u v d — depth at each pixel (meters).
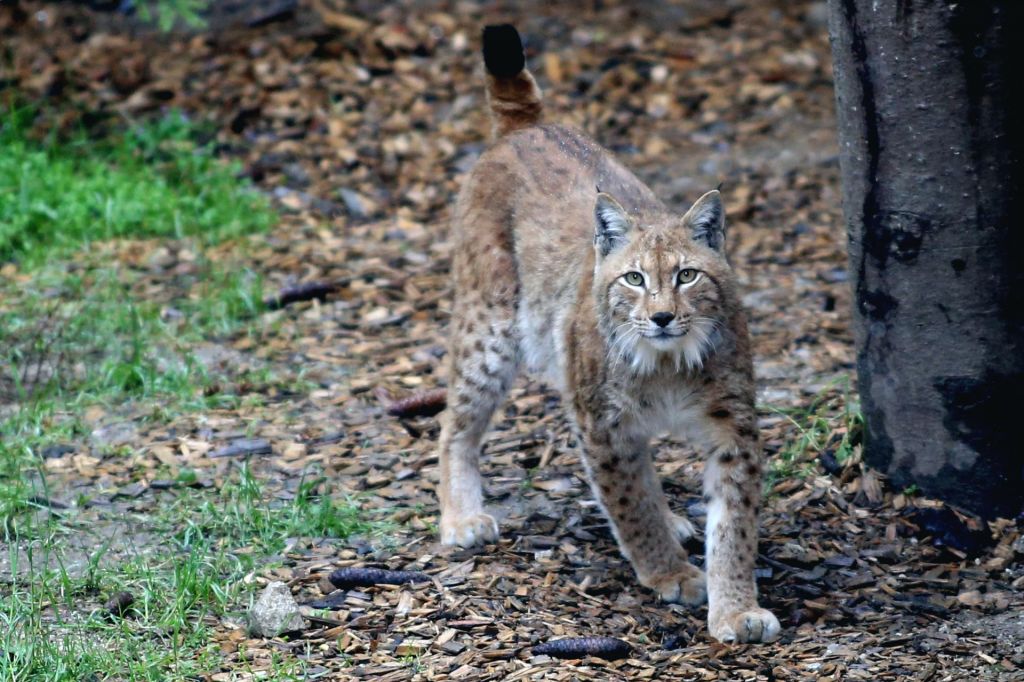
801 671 8.40
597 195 9.29
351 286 15.00
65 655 8.49
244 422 12.11
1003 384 9.91
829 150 18.36
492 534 10.09
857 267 10.30
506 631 8.83
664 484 11.03
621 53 21.09
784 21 22.39
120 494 10.80
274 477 11.11
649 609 9.25
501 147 11.11
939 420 10.12
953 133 9.54
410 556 9.83
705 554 10.01
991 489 10.08
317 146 18.52
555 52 21.05
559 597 9.31
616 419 9.34
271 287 14.96
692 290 9.01
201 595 9.21
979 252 9.70
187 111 19.20
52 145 17.94
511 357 10.59
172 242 16.17
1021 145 9.52
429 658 8.51
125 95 19.55
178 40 20.92
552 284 10.13
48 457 11.47
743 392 9.22
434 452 11.55
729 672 8.37
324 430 11.97
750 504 9.14
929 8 9.40
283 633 8.81
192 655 8.58
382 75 20.22
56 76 19.77
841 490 10.56
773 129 19.06
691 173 17.88
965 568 9.68
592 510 10.59
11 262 15.73
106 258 15.65
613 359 9.23
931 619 9.05
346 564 9.71
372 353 13.55
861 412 10.70
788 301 14.41
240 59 20.38
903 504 10.28
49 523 10.20
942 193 9.68
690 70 20.70
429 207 17.17
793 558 9.77
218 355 13.48
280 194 17.42
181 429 11.97
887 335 10.21
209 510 10.39
